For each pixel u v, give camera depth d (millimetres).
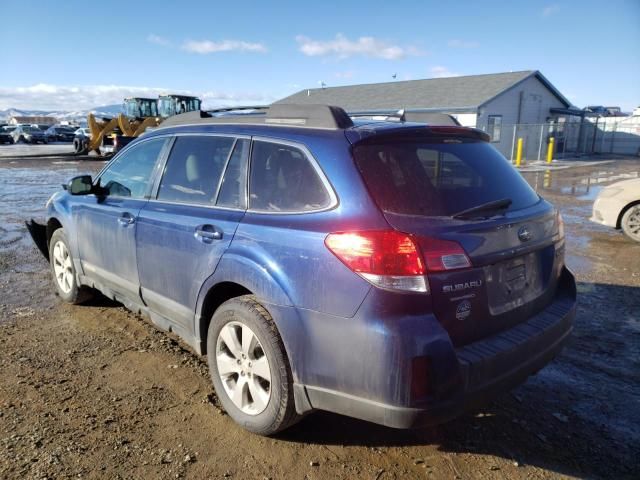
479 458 3045
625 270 6902
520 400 3695
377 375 2527
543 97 30609
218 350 3385
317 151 2949
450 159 3100
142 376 3943
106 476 2828
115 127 30562
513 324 3010
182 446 3104
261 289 2967
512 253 2900
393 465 2969
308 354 2783
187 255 3537
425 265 2523
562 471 2943
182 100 30641
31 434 3176
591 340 4691
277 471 2900
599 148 34906
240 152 3436
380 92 34000
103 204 4535
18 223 10086
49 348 4402
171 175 3949
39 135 49156
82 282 5090
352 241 2605
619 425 3404
